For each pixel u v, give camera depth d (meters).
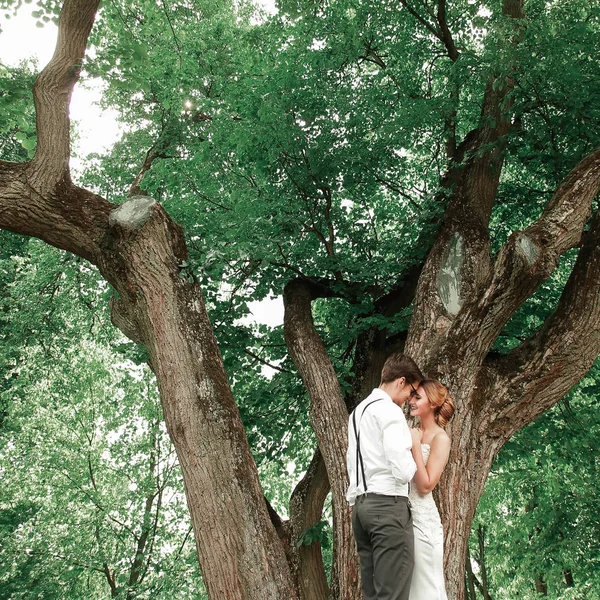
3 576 11.82
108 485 13.77
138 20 12.54
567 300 5.05
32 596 11.62
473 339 4.82
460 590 4.16
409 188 9.69
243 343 8.90
